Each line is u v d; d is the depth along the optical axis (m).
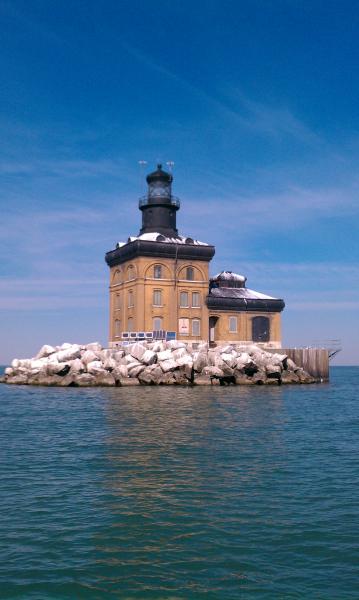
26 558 10.12
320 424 28.39
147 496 13.98
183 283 66.50
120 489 14.63
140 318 64.00
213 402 38.12
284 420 29.50
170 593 8.80
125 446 20.98
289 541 10.97
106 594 8.77
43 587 9.00
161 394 44.59
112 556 10.21
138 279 64.38
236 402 38.47
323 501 13.66
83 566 9.78
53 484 15.22
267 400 40.66
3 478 15.97
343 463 18.17
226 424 27.20
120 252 68.19
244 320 70.00
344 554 10.36
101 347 59.16
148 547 10.63
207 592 8.84
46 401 40.34
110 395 44.28
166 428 25.70
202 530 11.54
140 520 12.14
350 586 9.06
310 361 64.81
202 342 67.06
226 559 10.09
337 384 73.94
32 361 62.81
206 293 67.75
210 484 15.16
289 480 15.72
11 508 13.02
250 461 18.27
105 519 12.21
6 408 35.94
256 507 13.11
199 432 24.48
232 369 55.09
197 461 18.14
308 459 18.80
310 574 9.50
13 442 22.44
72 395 45.03
